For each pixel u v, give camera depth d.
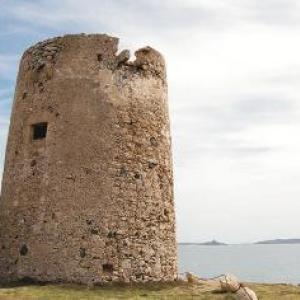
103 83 14.16
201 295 12.13
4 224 14.37
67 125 13.87
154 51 15.32
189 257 128.75
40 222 13.45
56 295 11.23
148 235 13.73
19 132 14.88
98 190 13.33
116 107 14.07
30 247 13.41
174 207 15.04
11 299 10.59
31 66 15.20
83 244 12.93
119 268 12.98
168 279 13.98
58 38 14.78
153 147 14.52
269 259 114.62
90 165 13.51
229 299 11.67
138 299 11.22
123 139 13.92
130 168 13.84
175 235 14.84
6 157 15.26
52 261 13.02
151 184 14.17
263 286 15.01
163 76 15.62
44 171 13.80
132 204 13.62
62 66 14.44
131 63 14.66
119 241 13.16
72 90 14.13
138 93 14.55
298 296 12.78
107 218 13.17
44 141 14.08
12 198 14.35
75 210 13.20
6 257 13.91
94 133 13.75
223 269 64.62
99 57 14.38
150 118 14.66
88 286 12.44
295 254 167.88
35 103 14.64
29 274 13.21
